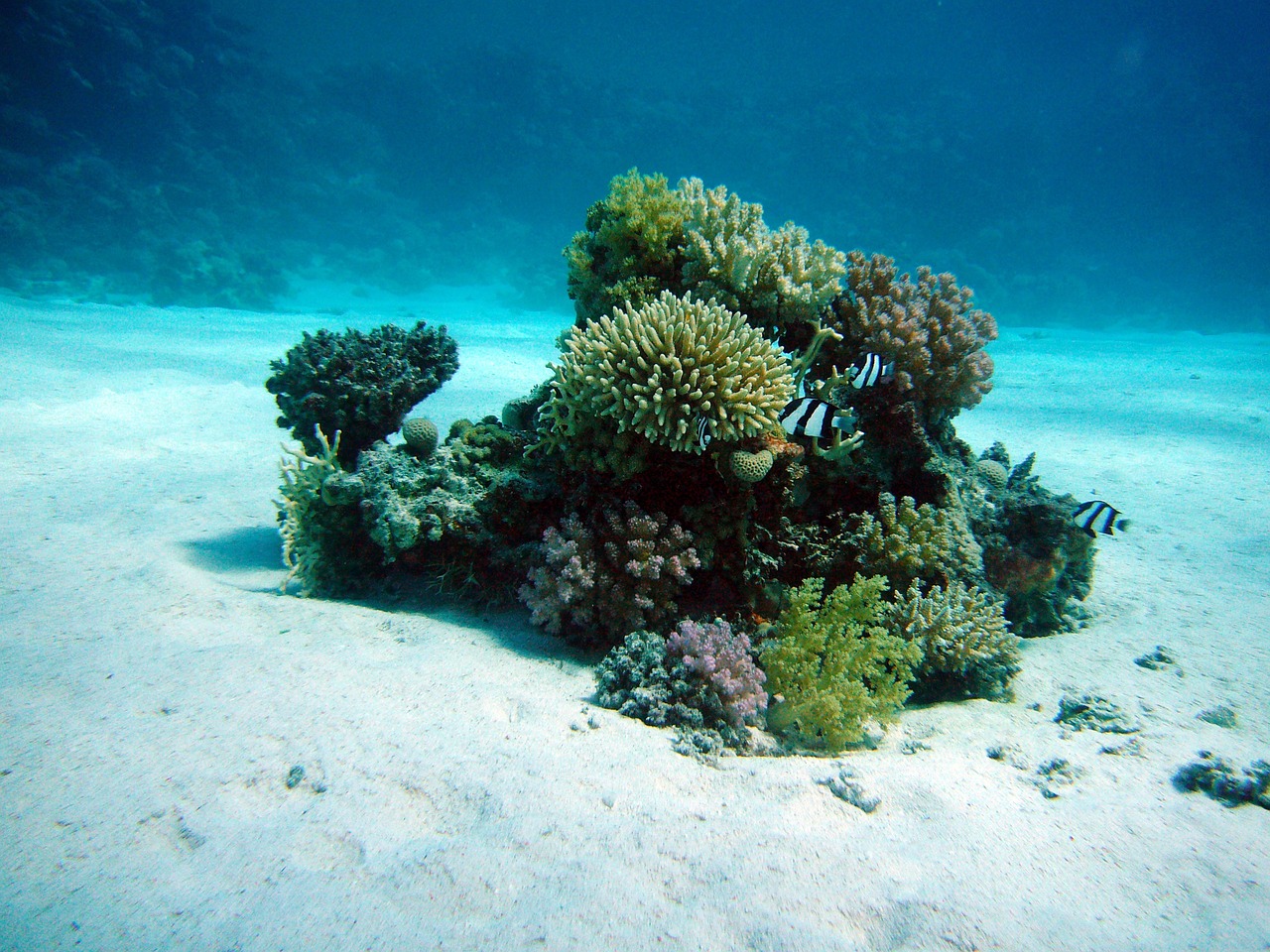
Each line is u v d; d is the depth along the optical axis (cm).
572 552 417
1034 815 264
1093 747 331
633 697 343
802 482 466
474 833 228
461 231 4712
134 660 323
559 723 315
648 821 242
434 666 356
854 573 461
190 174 3800
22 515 585
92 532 558
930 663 416
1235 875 231
